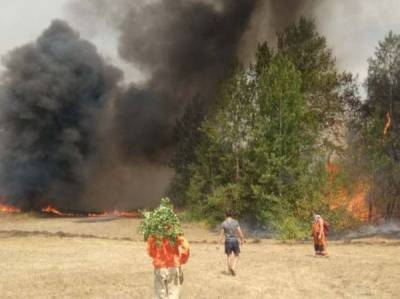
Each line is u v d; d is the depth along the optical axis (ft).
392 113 128.26
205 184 126.11
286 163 111.96
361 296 38.11
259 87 122.62
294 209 108.17
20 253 62.08
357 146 122.31
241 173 119.65
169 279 27.63
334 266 53.01
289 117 113.91
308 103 130.82
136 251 66.69
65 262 54.95
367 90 137.28
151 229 27.61
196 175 124.67
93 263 54.34
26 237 84.89
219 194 115.24
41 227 126.62
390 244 79.10
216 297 37.58
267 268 51.44
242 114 120.47
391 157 121.60
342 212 106.32
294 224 99.55
